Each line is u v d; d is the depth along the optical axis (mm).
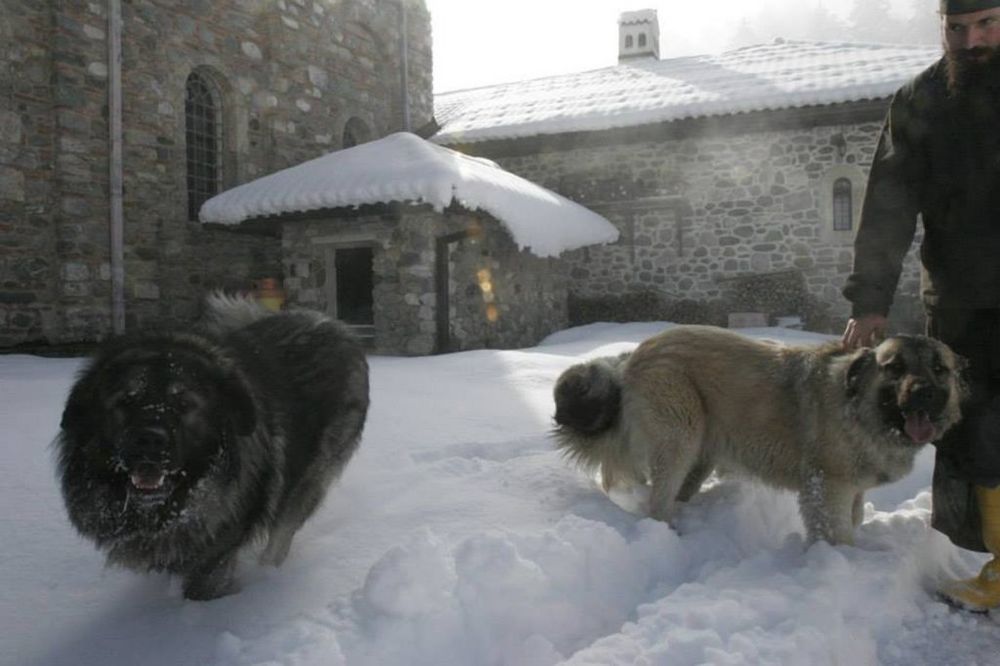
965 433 2971
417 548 2613
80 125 12500
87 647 2385
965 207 2969
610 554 3023
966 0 2756
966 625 2834
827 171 16281
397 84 19469
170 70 14039
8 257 11750
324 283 12898
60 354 11766
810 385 3307
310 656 2131
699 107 16250
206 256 14742
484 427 5391
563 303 17500
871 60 17094
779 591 2756
